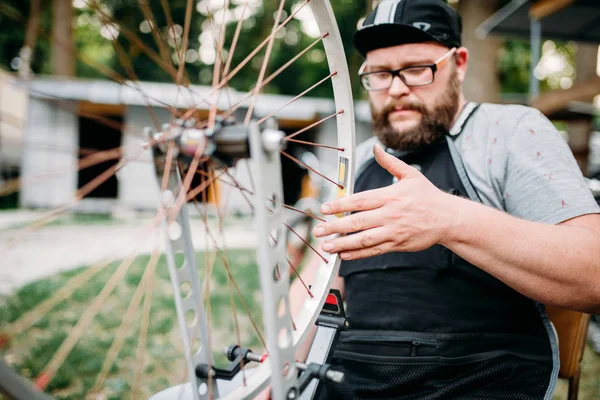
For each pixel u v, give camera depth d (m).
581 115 5.21
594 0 4.15
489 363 1.04
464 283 1.12
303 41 17.53
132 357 2.75
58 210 0.70
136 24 14.44
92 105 10.38
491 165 1.16
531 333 1.13
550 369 1.06
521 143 1.13
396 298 1.17
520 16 4.97
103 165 12.16
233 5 13.51
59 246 6.15
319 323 0.99
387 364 1.11
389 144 1.29
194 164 0.67
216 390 0.89
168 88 9.77
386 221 0.82
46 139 9.79
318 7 0.85
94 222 8.49
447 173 1.21
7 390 0.64
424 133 1.23
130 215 9.93
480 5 5.68
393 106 1.25
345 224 0.81
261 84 0.80
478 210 0.87
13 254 5.57
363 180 1.38
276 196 0.66
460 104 1.32
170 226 0.81
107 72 0.75
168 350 2.86
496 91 5.75
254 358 0.87
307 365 0.81
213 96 0.83
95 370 2.54
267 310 0.64
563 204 1.00
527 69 13.81
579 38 5.36
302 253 3.54
